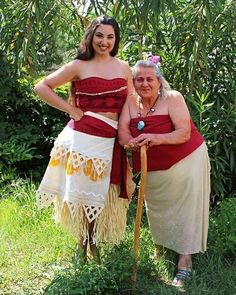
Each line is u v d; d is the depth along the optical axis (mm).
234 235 3678
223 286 3287
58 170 3312
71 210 3203
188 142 3264
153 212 3469
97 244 3404
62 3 4934
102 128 3213
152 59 3223
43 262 3607
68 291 3059
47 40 5441
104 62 3205
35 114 5797
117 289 3158
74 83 3285
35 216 4262
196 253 3576
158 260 3557
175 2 4348
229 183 4684
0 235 3941
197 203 3354
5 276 3422
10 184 4973
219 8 4199
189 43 4340
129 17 4191
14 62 5109
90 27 3150
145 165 3018
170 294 3146
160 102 3205
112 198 3338
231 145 4559
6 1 4973
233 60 4605
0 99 5570
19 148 5180
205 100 4457
